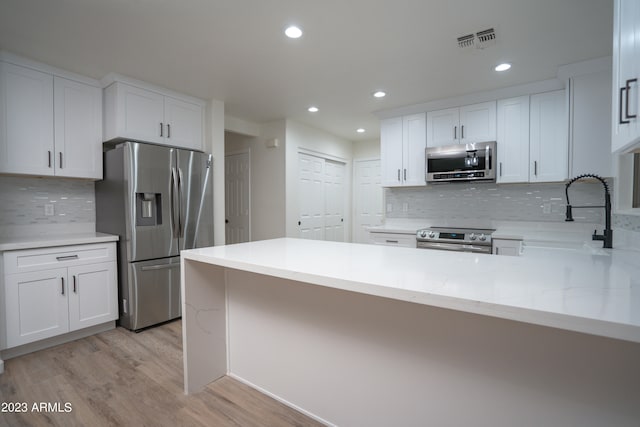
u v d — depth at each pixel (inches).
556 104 116.4
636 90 40.7
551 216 126.6
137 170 106.6
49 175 101.6
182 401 68.2
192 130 132.0
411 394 50.9
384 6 72.9
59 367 82.4
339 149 210.5
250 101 138.8
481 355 44.5
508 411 42.9
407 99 136.6
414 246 140.6
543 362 40.4
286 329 66.6
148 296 109.6
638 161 84.3
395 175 152.9
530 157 121.4
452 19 77.9
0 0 69.2
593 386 37.7
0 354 85.6
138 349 93.0
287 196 167.2
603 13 74.7
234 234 190.2
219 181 137.4
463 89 124.4
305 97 134.1
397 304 51.6
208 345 74.2
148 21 78.5
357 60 99.7
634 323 25.2
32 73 97.7
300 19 78.2
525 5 72.0
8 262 85.2
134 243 106.0
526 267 48.5
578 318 27.2
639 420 35.5
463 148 131.6
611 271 45.4
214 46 91.0
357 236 224.7
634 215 77.4
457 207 148.8
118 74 108.6
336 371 59.4
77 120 107.7
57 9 73.0
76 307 98.1
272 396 69.8
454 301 33.5
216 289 76.0
